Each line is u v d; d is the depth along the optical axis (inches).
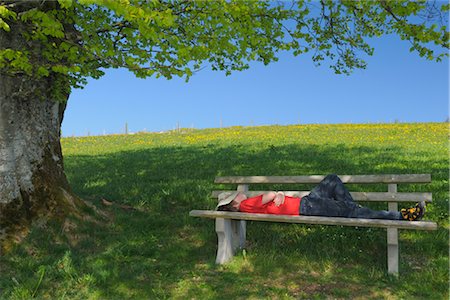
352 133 897.5
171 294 175.2
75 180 416.2
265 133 988.6
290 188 345.1
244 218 205.5
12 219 221.8
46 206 238.2
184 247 231.5
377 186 329.7
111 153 686.5
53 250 217.2
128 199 323.3
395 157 482.6
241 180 257.1
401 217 196.5
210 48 241.4
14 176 228.1
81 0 147.9
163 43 236.8
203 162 505.4
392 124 1178.0
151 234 251.4
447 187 321.4
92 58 224.2
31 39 231.8
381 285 177.2
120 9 154.2
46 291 176.6
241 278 189.5
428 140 700.7
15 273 193.6
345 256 208.8
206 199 320.2
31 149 241.9
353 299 166.2
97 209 274.2
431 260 202.4
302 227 251.3
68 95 274.1
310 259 206.2
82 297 172.1
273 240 232.4
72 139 1124.5
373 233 232.2
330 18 348.2
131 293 175.3
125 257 215.3
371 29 343.0
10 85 229.6
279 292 173.5
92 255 216.7
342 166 429.1
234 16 240.7
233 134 1002.7
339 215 205.5
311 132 963.3
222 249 211.3
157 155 607.2
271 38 344.8
